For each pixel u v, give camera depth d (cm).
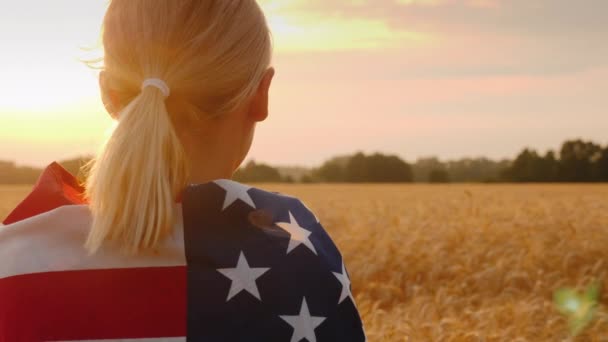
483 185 5959
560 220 1252
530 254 922
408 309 609
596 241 1060
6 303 98
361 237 1072
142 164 95
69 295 98
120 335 96
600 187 5125
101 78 108
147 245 97
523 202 2039
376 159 8931
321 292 103
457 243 1096
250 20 105
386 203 2175
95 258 99
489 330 495
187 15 100
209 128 107
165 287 98
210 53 101
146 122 96
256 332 98
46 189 109
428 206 1816
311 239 107
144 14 101
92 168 99
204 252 100
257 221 105
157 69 100
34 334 96
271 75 111
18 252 101
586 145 8181
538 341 499
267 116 113
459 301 654
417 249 984
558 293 765
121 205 96
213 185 105
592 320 543
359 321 105
